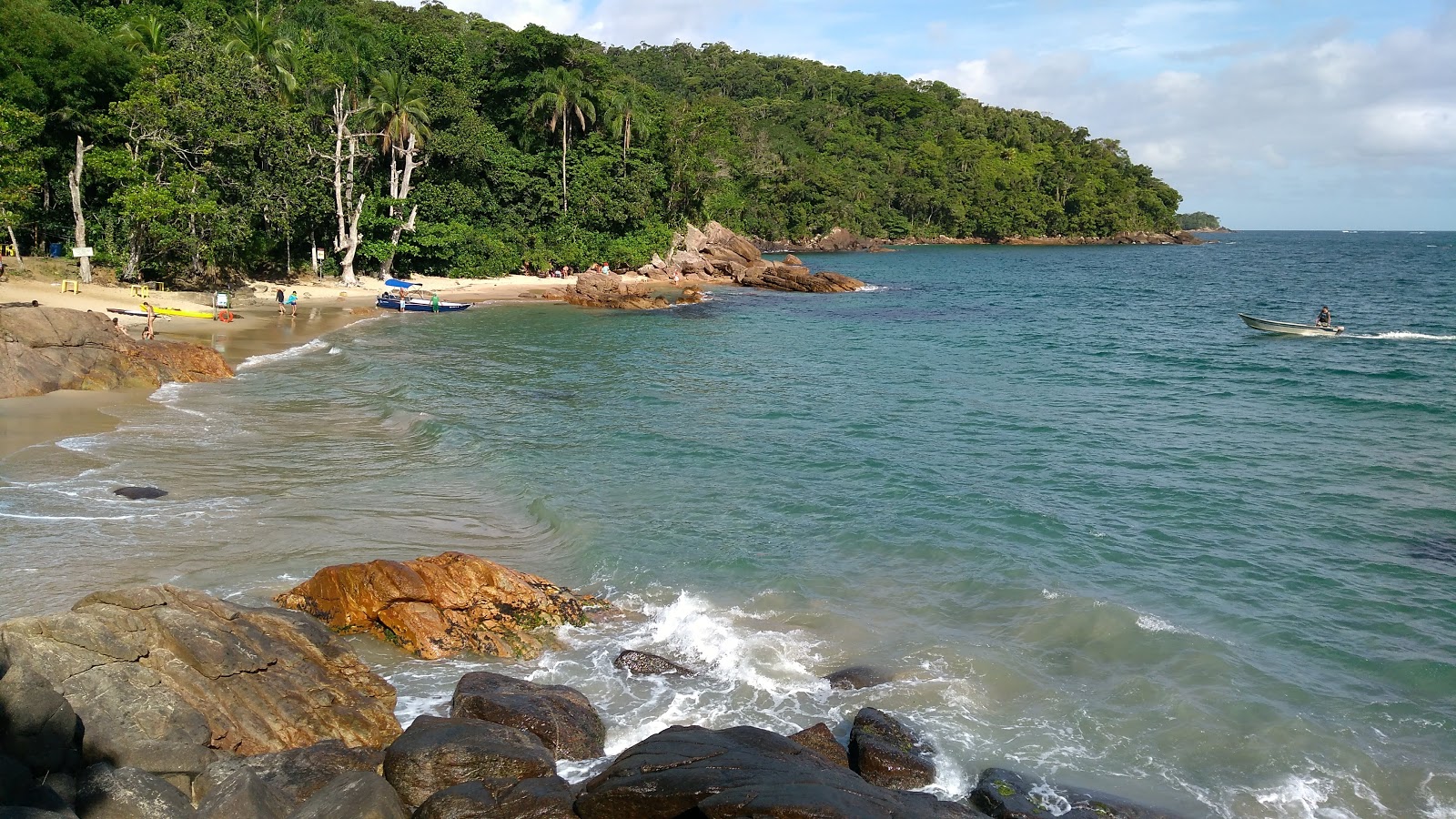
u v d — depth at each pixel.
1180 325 57.56
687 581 16.81
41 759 9.12
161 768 10.05
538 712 11.53
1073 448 26.44
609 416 30.05
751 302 71.31
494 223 83.06
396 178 70.31
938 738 11.88
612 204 88.62
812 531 19.42
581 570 17.31
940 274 107.50
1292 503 21.39
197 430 25.53
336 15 85.50
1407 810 10.56
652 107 117.25
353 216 64.69
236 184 52.88
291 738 11.23
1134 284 93.31
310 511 19.52
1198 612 15.70
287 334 44.88
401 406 29.88
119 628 11.43
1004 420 30.16
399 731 11.73
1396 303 71.88
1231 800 10.70
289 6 80.25
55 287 45.78
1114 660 14.01
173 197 48.53
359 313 54.34
